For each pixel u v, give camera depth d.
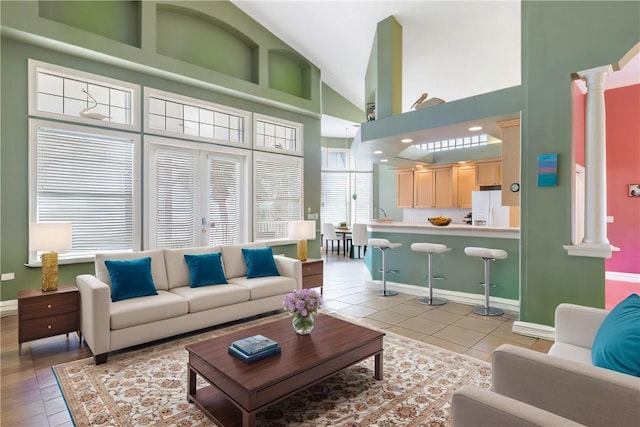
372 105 6.48
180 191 5.10
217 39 5.57
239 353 2.05
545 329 3.25
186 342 3.17
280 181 6.44
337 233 9.66
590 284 3.06
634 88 5.71
